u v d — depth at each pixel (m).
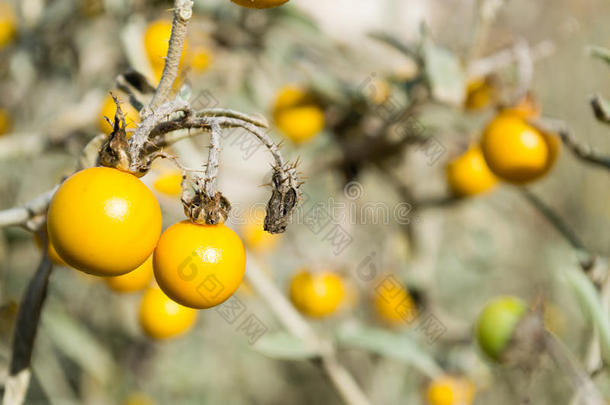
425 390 0.33
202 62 0.30
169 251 0.21
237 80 0.33
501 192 0.48
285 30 0.33
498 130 0.27
